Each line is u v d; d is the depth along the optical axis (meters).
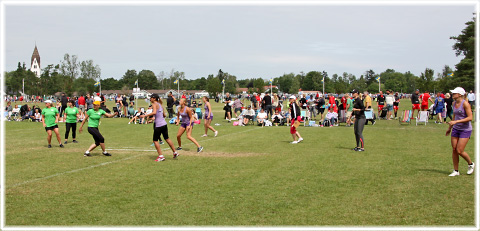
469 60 57.09
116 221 6.28
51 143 15.98
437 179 8.86
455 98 9.05
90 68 103.50
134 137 18.06
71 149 14.14
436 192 7.76
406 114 24.11
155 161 11.45
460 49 60.53
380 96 29.34
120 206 7.02
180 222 6.22
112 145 15.23
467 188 8.04
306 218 6.36
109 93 166.62
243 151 13.39
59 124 25.78
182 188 8.23
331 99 24.81
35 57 166.88
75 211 6.76
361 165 10.62
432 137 17.23
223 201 7.29
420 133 18.98
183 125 13.46
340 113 24.50
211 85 119.06
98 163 11.18
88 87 103.12
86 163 11.18
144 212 6.70
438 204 7.00
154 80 183.75
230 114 28.06
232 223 6.16
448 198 7.35
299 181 8.79
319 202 7.18
